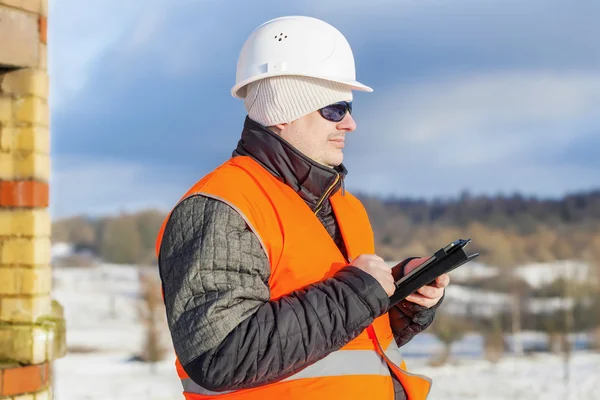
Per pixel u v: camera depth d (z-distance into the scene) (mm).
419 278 2096
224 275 1910
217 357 1844
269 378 1884
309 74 2115
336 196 2238
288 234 2025
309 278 2023
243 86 2256
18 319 4125
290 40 2150
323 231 2086
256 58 2182
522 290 80688
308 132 2143
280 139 2111
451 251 2080
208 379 1855
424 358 57688
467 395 40688
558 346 61406
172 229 2008
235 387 1887
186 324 1881
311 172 2111
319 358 1931
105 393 41406
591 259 96812
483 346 61125
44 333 4066
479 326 69938
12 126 4195
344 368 2020
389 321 2338
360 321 1913
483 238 109875
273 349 1845
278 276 2012
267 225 2016
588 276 83000
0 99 4207
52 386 4199
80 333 73125
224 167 2107
